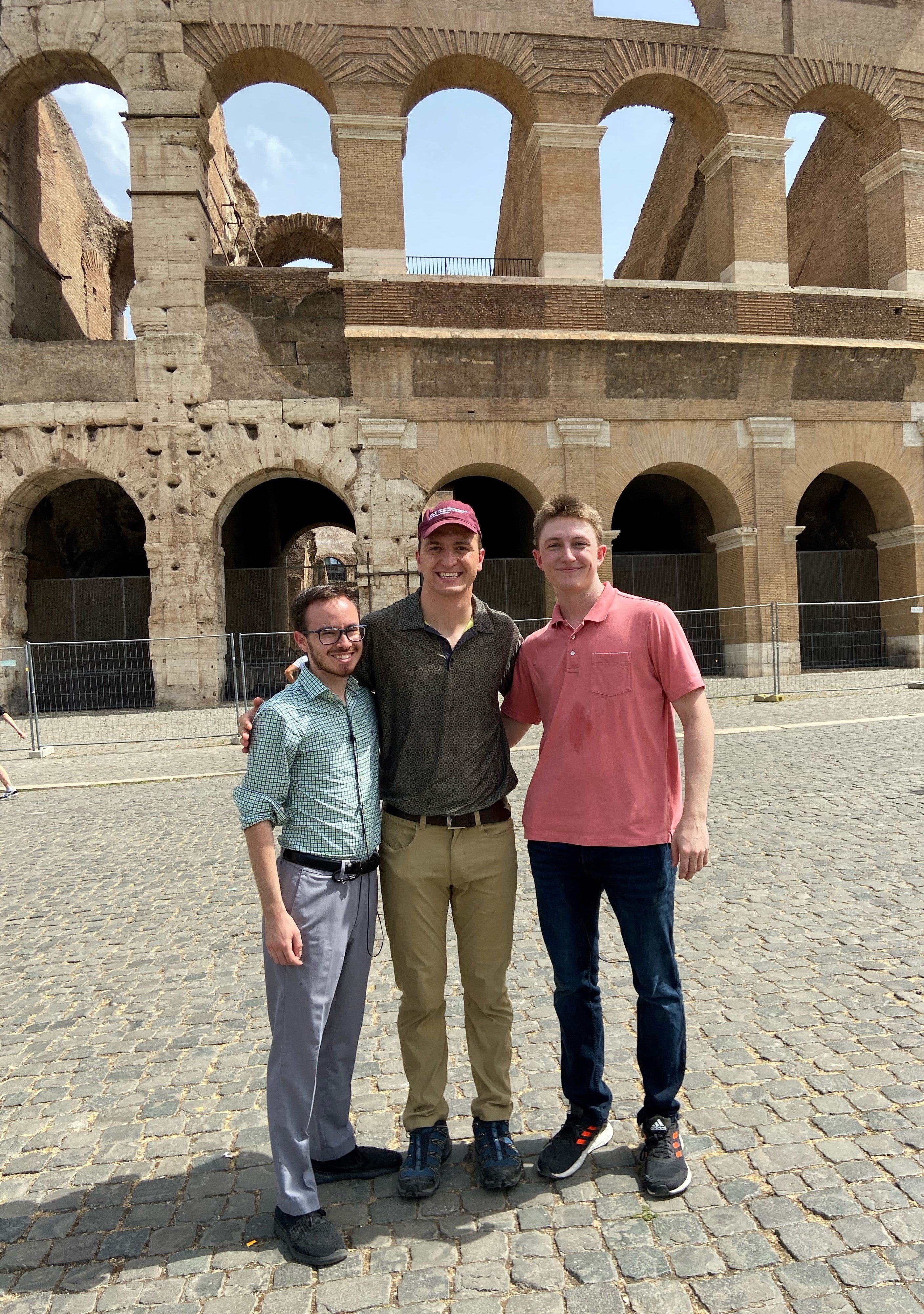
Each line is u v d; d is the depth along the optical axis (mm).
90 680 20500
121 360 19125
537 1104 3561
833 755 10695
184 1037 4344
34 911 6527
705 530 24641
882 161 22141
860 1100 3406
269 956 2924
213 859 7738
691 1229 2738
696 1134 3252
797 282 27062
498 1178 2998
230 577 22688
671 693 3088
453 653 3092
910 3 21656
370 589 19391
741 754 11234
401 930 3141
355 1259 2707
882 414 21469
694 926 5414
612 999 4551
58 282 23547
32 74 19766
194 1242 2826
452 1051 4086
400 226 19531
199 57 19094
